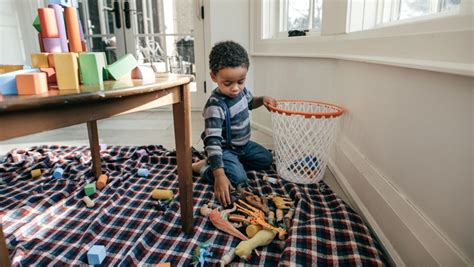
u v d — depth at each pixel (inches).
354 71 44.2
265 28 78.9
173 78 30.2
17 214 38.0
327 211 38.0
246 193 42.3
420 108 27.4
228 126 48.2
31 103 16.4
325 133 45.9
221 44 45.9
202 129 84.0
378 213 34.2
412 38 29.8
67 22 29.3
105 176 47.7
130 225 36.4
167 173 51.4
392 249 30.5
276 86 74.8
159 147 63.2
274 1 77.3
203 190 45.1
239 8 83.3
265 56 77.9
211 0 81.7
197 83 108.7
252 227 33.4
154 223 35.5
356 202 40.4
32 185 46.9
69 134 82.0
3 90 18.8
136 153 58.2
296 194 41.9
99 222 36.3
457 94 22.5
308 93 62.0
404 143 30.2
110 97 20.4
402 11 41.9
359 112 42.6
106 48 108.0
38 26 29.1
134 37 107.0
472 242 21.0
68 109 19.4
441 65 23.6
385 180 33.8
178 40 106.9
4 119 16.3
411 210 28.0
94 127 46.6
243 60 43.9
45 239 33.4
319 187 46.3
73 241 33.3
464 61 22.6
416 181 28.0
